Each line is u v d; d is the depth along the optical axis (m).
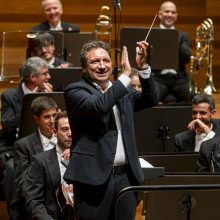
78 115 9.14
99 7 25.27
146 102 9.44
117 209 9.18
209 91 20.48
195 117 14.09
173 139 14.88
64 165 11.62
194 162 12.79
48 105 13.10
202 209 9.98
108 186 9.13
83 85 9.20
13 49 18.56
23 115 14.02
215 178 10.12
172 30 19.30
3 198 15.29
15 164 13.24
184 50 20.77
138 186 8.92
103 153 9.08
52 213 11.67
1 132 16.12
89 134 9.14
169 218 10.11
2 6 25.09
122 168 9.24
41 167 11.78
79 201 9.24
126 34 18.84
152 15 25.33
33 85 15.59
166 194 9.93
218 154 12.53
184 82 20.64
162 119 14.77
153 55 19.36
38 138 13.29
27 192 11.69
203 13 25.50
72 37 19.16
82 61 9.30
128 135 9.23
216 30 25.36
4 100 15.75
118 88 8.86
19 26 25.25
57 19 21.25
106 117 9.12
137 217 14.15
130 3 25.19
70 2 25.25
